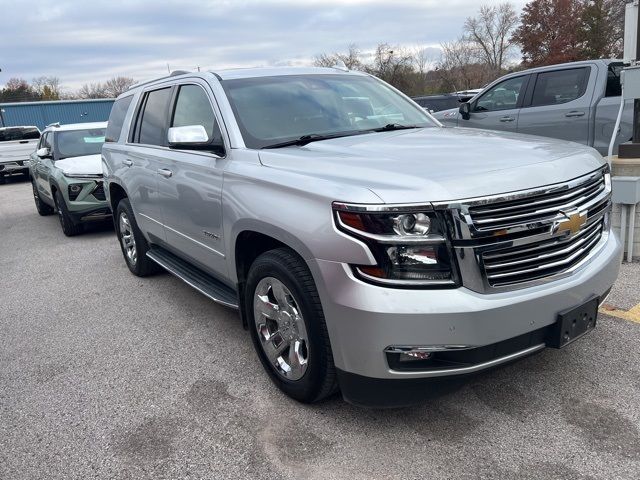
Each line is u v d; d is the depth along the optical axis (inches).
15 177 900.0
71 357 165.2
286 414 124.6
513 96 336.8
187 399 134.9
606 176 129.3
